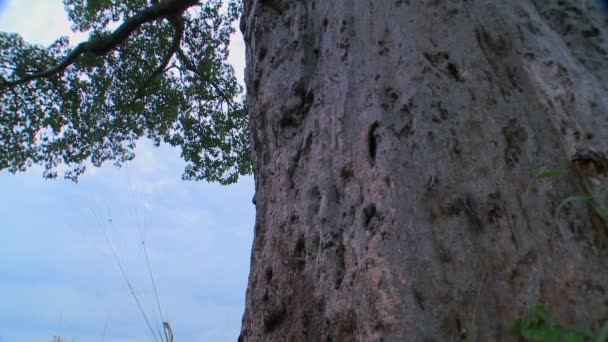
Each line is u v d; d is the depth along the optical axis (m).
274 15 3.27
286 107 2.83
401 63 2.25
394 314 1.73
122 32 9.23
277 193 2.73
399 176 1.98
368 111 2.24
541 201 1.82
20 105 9.90
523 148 1.96
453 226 1.83
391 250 1.84
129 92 10.70
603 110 1.95
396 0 2.46
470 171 1.93
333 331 2.01
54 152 10.34
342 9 2.66
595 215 1.76
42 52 9.77
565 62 2.12
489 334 1.63
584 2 2.51
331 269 2.12
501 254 1.76
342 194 2.23
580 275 1.66
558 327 1.52
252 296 2.66
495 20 2.30
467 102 2.07
